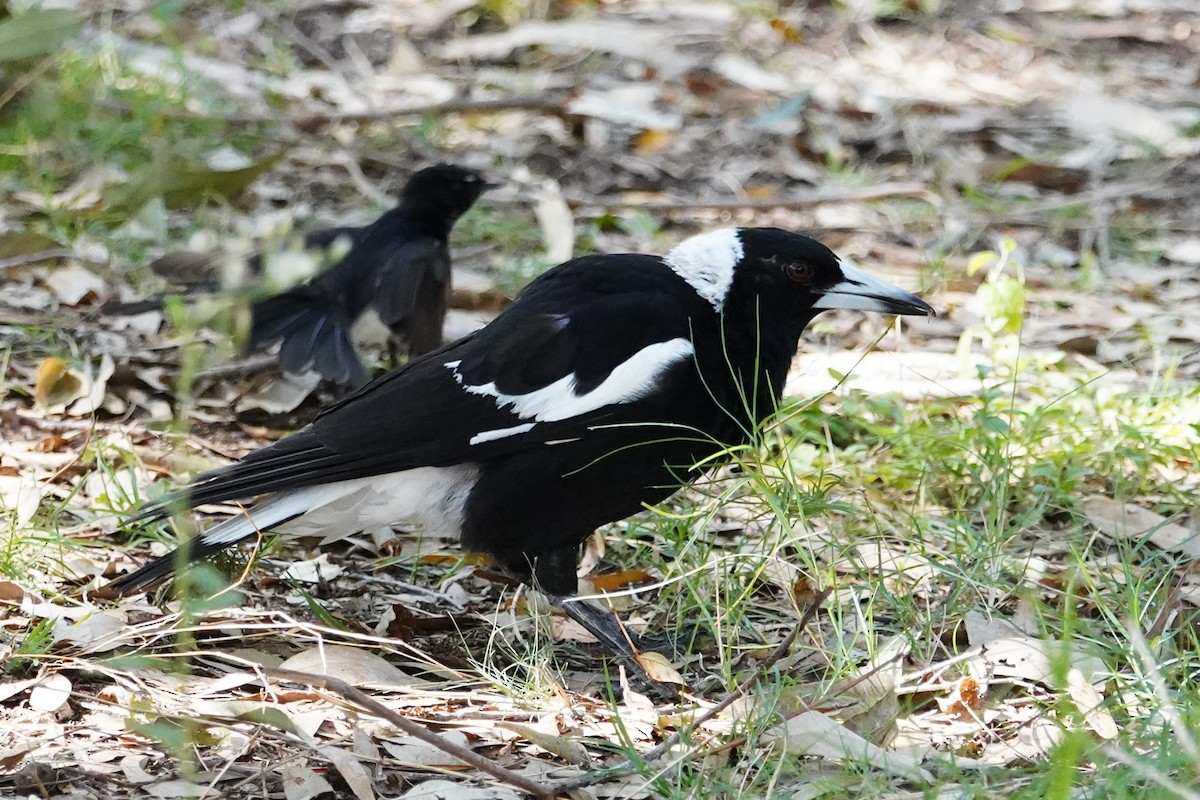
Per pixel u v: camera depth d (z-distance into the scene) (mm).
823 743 6938
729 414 8852
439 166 12219
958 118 19375
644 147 18250
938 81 21000
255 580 9266
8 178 15320
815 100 19703
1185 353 13141
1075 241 16078
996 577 8789
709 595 8742
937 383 11859
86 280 13234
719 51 21484
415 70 19859
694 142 18500
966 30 23016
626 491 8711
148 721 7070
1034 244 15867
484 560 9758
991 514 9422
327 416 8664
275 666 8047
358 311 11891
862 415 11484
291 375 12000
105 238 13938
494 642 8836
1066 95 20312
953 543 9266
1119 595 8602
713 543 9500
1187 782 6320
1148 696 7238
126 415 11516
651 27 22406
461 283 14000
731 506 10328
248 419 11758
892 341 13430
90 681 7777
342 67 20172
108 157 15750
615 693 8211
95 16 18359
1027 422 10664
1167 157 18312
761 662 8055
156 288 13156
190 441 11227
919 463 10430
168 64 17844
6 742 7074
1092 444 10844
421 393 8578
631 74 20500
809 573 8539
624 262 8977
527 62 20844
